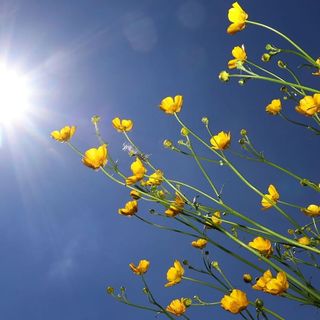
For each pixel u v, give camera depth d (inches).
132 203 20.5
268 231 17.3
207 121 20.7
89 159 20.3
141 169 20.2
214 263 20.7
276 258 18.8
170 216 19.2
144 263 22.6
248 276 19.8
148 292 21.5
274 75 18.4
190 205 19.1
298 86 16.4
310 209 20.7
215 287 20.6
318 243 20.1
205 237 18.4
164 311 20.9
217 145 20.6
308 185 19.8
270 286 16.8
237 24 18.8
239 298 17.3
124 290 22.2
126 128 21.6
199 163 19.6
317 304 16.6
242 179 19.1
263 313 17.0
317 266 19.6
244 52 18.7
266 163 20.3
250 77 16.9
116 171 20.3
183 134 20.5
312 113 19.2
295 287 17.3
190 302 20.6
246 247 17.4
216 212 19.0
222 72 17.5
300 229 19.8
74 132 21.1
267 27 17.9
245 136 20.7
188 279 21.2
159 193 19.9
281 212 19.3
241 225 18.3
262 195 19.1
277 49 17.6
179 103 21.0
